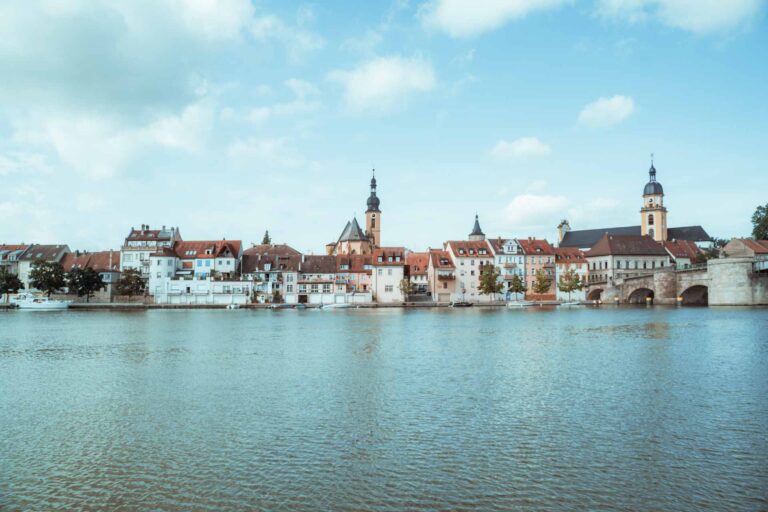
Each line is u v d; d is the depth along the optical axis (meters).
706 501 17.44
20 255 179.38
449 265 172.38
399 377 37.16
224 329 78.06
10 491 18.55
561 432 24.28
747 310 112.62
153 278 163.00
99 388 34.50
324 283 164.88
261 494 18.19
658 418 26.38
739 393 31.47
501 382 35.19
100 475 19.86
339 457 21.38
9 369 42.34
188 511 17.08
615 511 16.86
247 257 175.00
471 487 18.58
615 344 54.88
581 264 184.25
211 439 23.69
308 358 46.56
